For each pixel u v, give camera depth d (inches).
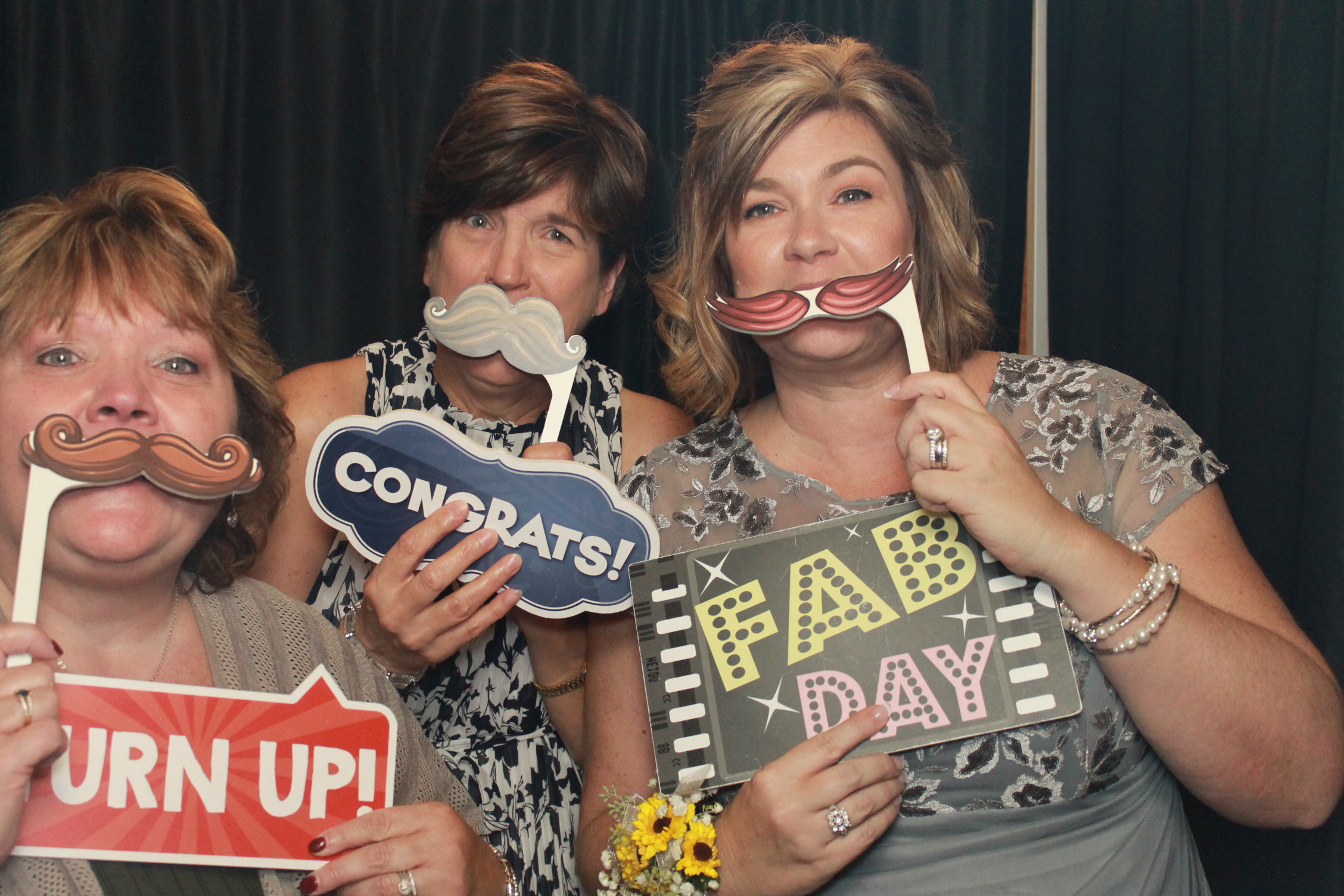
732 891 42.6
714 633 44.4
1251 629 40.8
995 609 42.8
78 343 37.0
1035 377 47.8
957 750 43.1
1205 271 61.9
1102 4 70.4
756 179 46.6
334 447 47.9
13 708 32.4
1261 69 59.5
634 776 48.6
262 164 75.0
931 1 74.4
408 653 48.2
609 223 57.7
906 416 41.3
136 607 38.9
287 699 39.8
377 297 76.2
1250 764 40.6
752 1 76.9
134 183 40.0
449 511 46.5
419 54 76.0
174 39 74.0
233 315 40.9
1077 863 43.2
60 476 34.8
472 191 55.2
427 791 46.2
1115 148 70.0
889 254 45.6
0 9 72.1
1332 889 51.9
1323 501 52.1
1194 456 44.1
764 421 50.8
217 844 37.5
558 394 50.3
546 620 53.7
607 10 76.6
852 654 43.3
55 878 35.3
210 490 36.6
